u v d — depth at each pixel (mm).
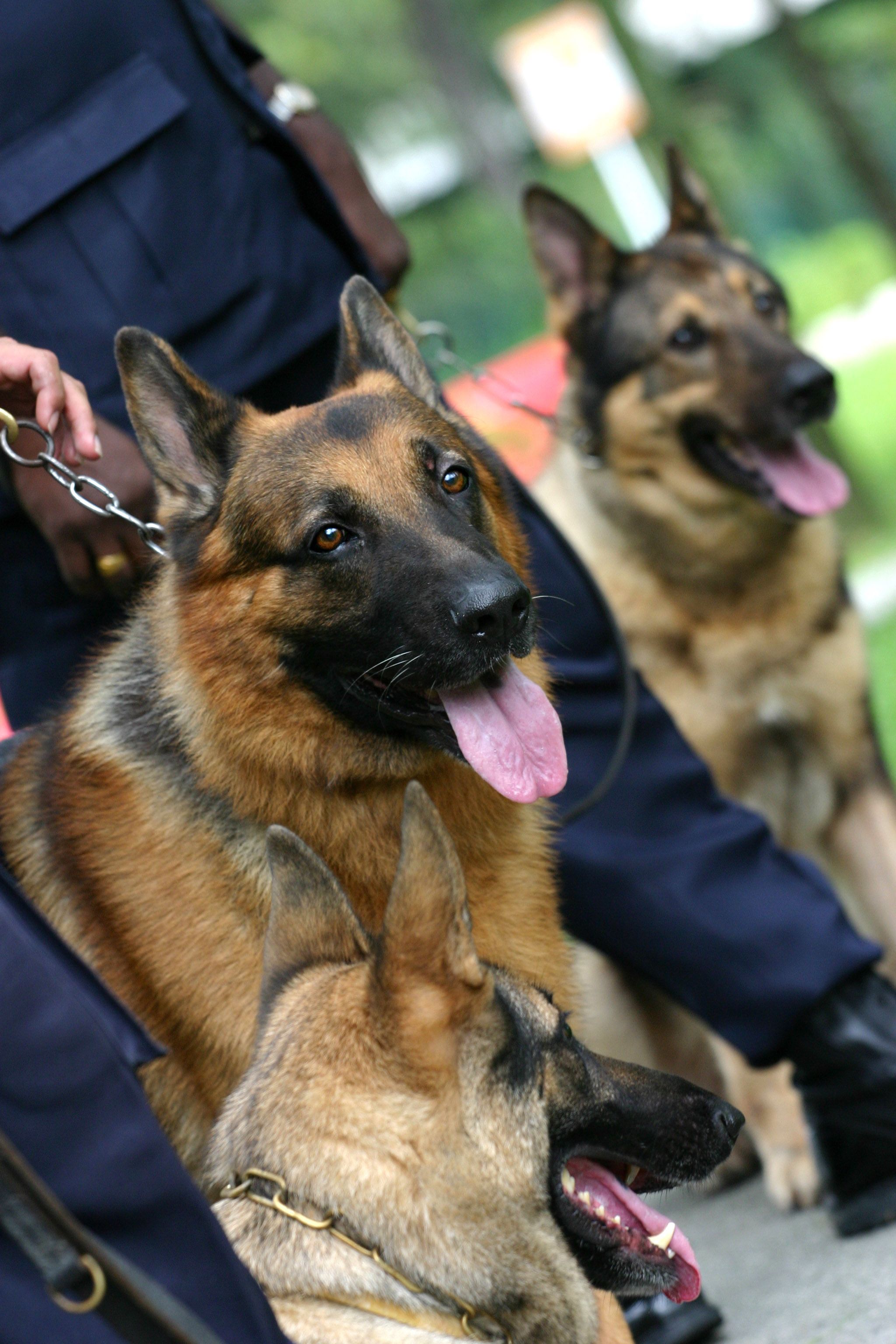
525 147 34406
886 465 25344
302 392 5023
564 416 7496
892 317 43375
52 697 4875
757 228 51062
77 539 4438
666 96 25516
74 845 4078
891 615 14758
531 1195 3340
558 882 4805
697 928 4953
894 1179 5020
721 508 6793
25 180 4535
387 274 5484
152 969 3945
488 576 3896
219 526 4078
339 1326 3104
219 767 4000
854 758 6672
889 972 6602
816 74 25625
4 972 2855
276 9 32500
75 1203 2846
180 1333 2727
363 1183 3184
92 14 4641
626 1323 3992
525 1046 3455
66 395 4125
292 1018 3410
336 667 4008
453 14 32156
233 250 4762
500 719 3977
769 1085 5773
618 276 7496
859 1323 4191
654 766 5109
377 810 4098
